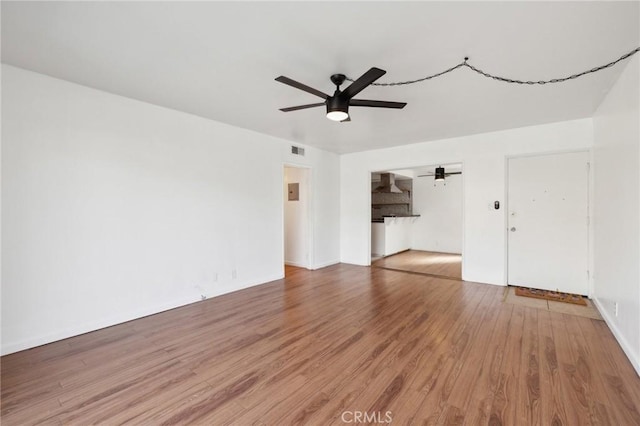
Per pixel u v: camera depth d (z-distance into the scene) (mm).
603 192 3277
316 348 2553
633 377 2078
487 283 4617
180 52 2285
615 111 2812
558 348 2514
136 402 1867
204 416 1740
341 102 2486
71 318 2807
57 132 2730
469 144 4742
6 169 2469
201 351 2512
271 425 1666
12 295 2498
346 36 2064
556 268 4164
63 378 2127
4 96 2461
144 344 2646
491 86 2879
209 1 1709
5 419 1715
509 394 1910
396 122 4047
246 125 4234
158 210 3447
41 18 1860
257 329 2957
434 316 3270
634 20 1872
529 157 4320
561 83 2820
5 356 2436
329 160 6109
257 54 2311
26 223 2562
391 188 8094
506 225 4480
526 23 1909
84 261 2891
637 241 2232
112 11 1796
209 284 3965
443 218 8070
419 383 2041
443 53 2275
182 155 3668
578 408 1771
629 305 2385
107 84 2867
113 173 3088
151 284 3383
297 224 5984
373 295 4059
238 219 4332
